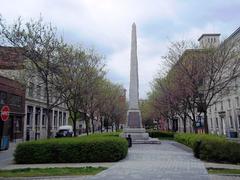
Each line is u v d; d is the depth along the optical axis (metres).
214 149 14.96
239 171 11.41
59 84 22.86
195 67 25.45
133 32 31.72
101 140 15.08
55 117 54.12
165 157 16.28
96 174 10.48
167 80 30.48
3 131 31.33
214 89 26.06
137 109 30.98
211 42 28.33
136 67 31.48
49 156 14.77
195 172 10.77
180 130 61.28
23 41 19.36
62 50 21.84
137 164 13.16
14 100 34.84
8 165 14.05
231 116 50.16
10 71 28.88
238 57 25.56
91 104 33.31
